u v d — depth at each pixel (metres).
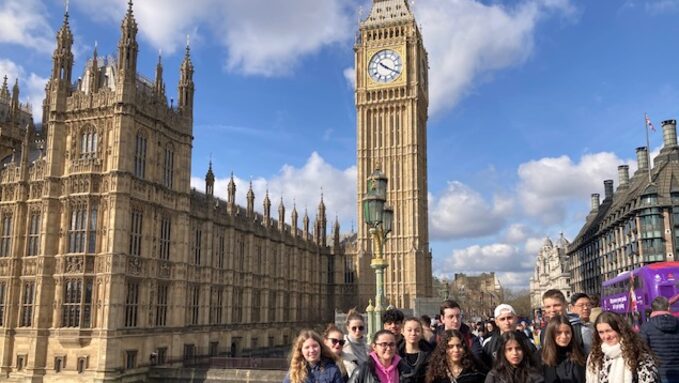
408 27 128.88
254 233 89.75
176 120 69.69
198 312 72.88
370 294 117.75
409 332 13.73
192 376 60.16
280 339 96.94
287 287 102.56
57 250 59.72
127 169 59.41
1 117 73.38
